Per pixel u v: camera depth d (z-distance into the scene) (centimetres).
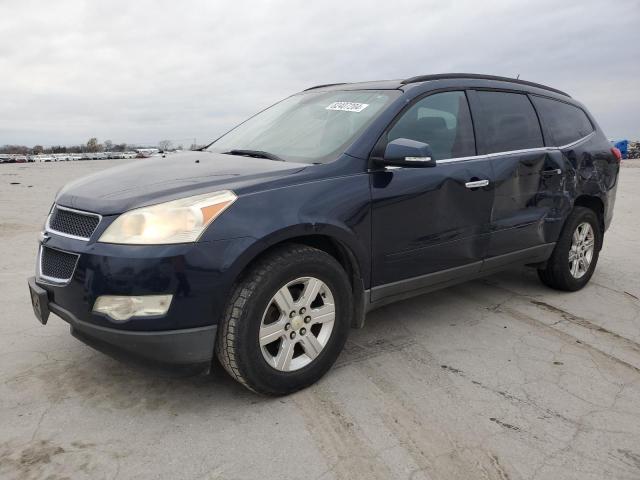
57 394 285
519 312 425
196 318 247
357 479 219
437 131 354
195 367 257
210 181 272
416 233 332
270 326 270
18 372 309
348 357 334
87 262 247
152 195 259
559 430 257
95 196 273
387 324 393
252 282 259
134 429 253
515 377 312
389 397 285
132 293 240
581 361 336
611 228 840
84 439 244
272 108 439
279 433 250
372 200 305
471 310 427
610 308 439
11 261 588
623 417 270
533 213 416
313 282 283
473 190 363
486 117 391
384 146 318
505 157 389
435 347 352
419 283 346
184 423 258
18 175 2412
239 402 278
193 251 243
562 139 455
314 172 292
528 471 226
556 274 462
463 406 278
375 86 373
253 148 363
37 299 275
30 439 243
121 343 246
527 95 438
